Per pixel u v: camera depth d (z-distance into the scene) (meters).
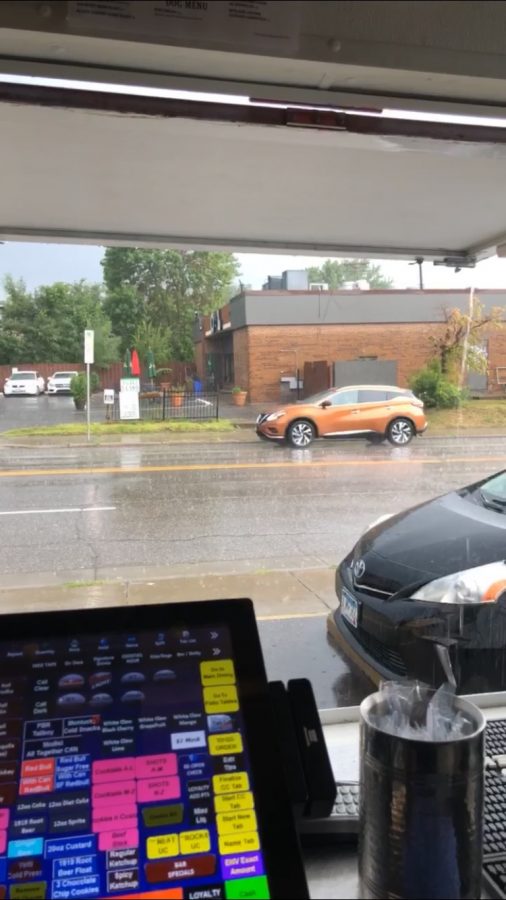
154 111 1.34
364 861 0.96
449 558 2.70
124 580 3.22
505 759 1.37
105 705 0.97
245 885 0.87
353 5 1.20
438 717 1.02
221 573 3.33
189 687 0.98
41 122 1.38
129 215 2.00
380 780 0.93
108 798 0.91
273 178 1.74
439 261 2.36
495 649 2.45
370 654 2.56
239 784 0.93
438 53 1.26
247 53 1.17
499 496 3.37
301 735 1.11
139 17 1.10
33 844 0.88
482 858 1.01
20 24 1.08
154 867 0.87
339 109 1.37
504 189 1.84
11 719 0.95
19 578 3.15
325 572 3.42
